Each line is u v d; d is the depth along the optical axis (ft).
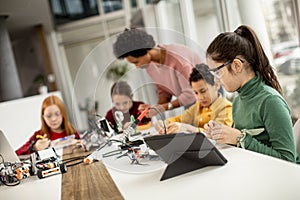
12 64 17.98
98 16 23.61
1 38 17.75
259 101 4.17
